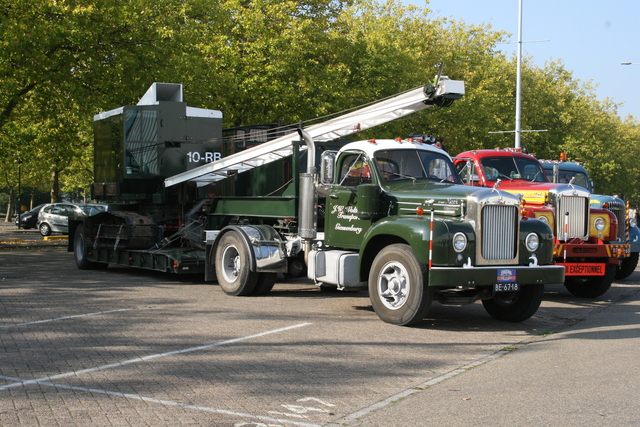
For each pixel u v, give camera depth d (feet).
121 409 16.48
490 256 26.94
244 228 36.37
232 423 15.49
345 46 89.61
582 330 27.96
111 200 49.49
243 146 47.21
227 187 43.86
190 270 40.52
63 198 256.11
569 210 37.50
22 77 62.34
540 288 28.91
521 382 19.24
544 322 30.01
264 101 78.95
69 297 35.47
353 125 36.19
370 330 26.81
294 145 35.60
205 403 17.01
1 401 17.13
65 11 60.85
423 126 100.99
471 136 112.88
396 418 15.93
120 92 66.03
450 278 25.80
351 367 20.88
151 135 46.68
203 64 71.51
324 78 81.20
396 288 27.68
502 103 122.42
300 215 33.32
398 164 31.53
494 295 28.09
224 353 22.56
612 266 37.93
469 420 15.76
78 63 64.18
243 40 81.00
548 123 148.15
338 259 31.01
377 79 89.20
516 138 96.73
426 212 28.55
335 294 37.99
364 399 17.49
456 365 21.43
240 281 35.70
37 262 58.39
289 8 80.48
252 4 80.28
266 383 18.93
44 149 84.99
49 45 59.47
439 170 32.30
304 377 19.62
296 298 36.04
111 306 32.42
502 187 41.29
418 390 18.39
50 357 21.91
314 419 15.85
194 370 20.30
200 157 47.67
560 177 50.83
